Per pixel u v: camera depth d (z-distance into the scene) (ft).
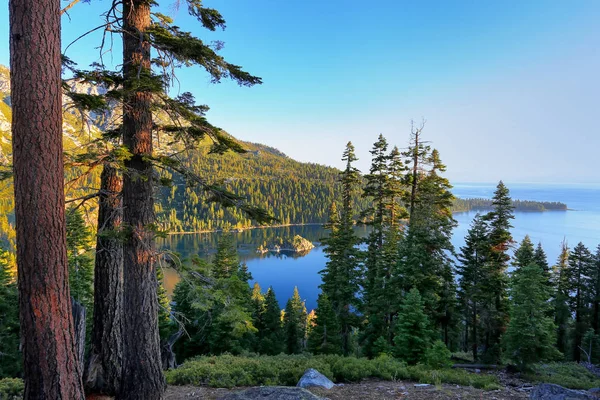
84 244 39.11
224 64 18.76
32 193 11.42
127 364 18.11
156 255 18.22
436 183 65.00
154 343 18.53
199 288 21.68
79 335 20.18
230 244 72.38
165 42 17.51
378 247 67.46
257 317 78.07
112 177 20.56
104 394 21.03
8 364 53.21
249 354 48.80
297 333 76.64
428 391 24.64
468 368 51.44
